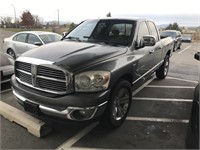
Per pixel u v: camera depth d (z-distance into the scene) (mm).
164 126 3863
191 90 5883
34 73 3238
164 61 6656
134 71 4031
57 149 3156
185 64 10297
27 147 3174
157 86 6215
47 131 3471
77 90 3031
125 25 4504
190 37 28016
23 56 3502
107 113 3369
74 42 4211
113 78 3293
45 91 3180
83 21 5184
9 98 4891
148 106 4703
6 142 3268
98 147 3219
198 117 2686
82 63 3123
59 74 3045
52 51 3516
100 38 4379
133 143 3334
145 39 4285
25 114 3783
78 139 3406
